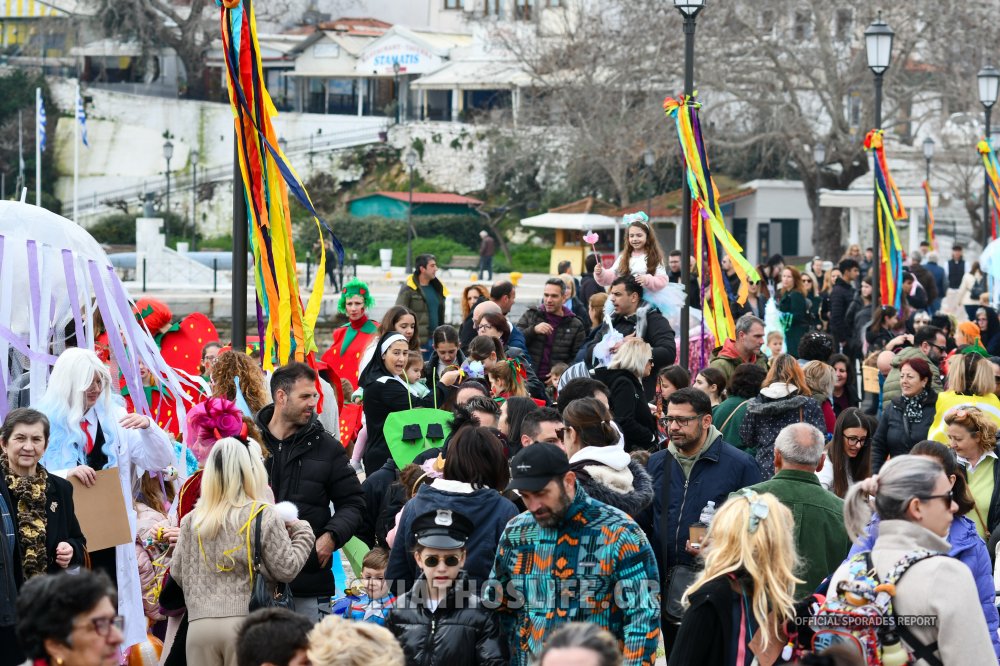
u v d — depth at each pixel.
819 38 132.25
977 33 130.88
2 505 19.05
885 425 29.44
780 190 171.88
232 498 19.30
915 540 15.53
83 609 12.88
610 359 31.81
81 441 21.61
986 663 14.92
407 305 43.00
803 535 19.20
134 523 22.09
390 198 182.12
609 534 16.48
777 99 132.00
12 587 18.66
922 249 101.81
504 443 22.41
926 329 36.00
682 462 21.62
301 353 30.44
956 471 18.23
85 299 24.95
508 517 18.20
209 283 140.25
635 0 137.12
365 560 20.75
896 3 130.00
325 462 21.69
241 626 14.41
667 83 136.62
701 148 43.12
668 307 33.84
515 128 172.38
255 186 30.39
